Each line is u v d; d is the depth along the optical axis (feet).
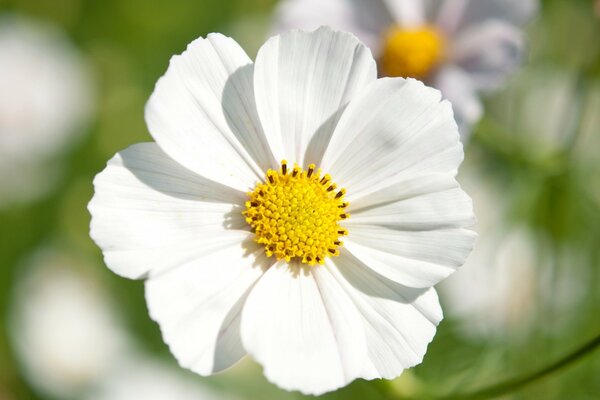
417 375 1.28
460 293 1.43
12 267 1.73
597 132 1.45
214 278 1.04
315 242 1.07
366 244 1.07
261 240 1.07
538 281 1.40
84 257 1.74
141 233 1.03
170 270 1.02
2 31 1.79
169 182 1.05
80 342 1.65
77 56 1.82
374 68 1.07
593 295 1.44
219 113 1.06
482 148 1.52
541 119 1.48
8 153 1.73
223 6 1.79
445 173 1.05
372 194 1.07
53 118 1.76
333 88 1.07
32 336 1.66
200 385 1.59
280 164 1.07
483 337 1.36
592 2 1.44
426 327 1.05
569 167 1.38
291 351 1.04
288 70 1.07
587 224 1.44
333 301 1.06
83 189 1.77
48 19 1.89
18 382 1.67
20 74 1.74
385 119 1.06
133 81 1.81
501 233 1.38
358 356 1.04
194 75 1.05
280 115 1.07
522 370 1.37
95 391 1.61
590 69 1.39
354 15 1.36
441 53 1.34
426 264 1.05
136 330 1.67
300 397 1.54
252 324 1.02
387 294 1.06
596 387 1.40
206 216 1.06
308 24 1.35
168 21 1.81
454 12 1.34
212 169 1.05
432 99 1.06
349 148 1.07
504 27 1.32
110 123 1.80
